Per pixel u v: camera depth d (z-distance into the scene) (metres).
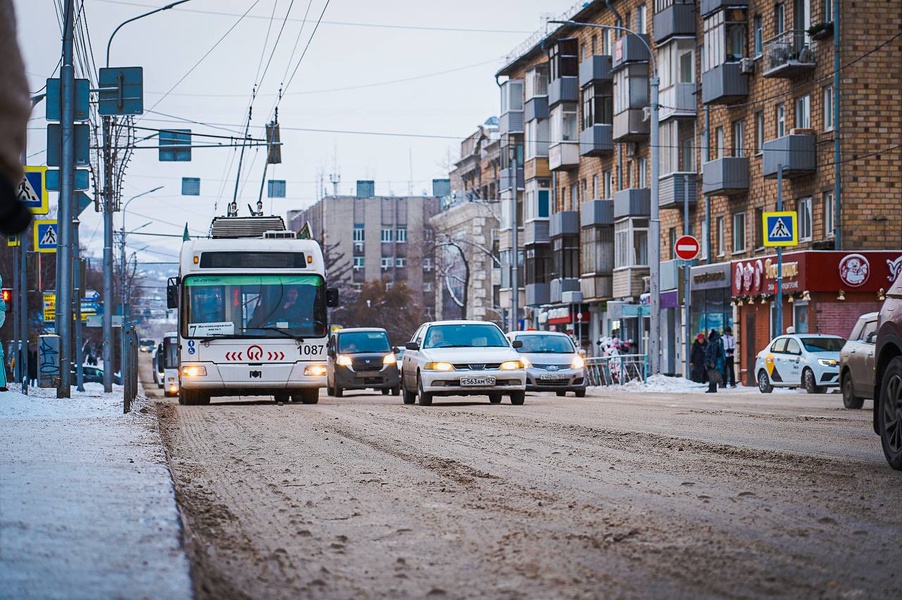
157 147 39.31
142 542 5.93
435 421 19.91
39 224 33.97
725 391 41.53
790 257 44.38
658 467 11.89
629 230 62.16
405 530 7.85
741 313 50.44
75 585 4.66
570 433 16.70
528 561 6.61
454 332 27.97
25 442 13.89
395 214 166.12
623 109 61.72
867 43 42.62
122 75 29.98
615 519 8.25
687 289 47.97
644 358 48.09
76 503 7.56
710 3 51.31
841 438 15.62
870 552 6.88
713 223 53.84
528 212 77.38
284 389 29.02
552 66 72.75
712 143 53.75
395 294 120.44
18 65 2.41
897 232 42.94
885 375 11.65
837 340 38.31
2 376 28.23
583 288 68.12
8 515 6.82
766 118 48.66
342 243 165.25
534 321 79.44
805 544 7.16
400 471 11.73
